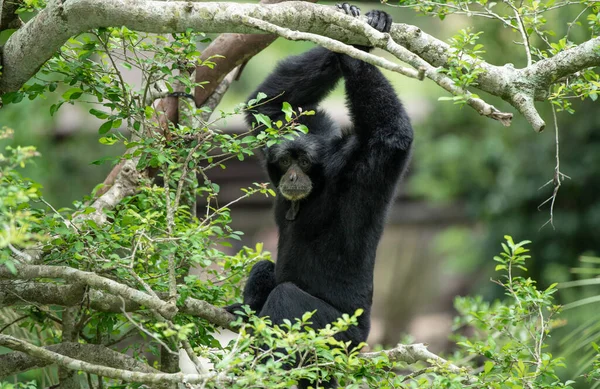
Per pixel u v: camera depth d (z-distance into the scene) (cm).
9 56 1083
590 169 2717
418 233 4031
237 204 3419
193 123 1229
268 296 1231
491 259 2895
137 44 1060
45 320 1185
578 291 2561
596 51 985
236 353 841
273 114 1355
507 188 2827
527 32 1148
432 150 3006
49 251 1048
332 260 1273
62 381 1095
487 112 838
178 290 1041
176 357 1145
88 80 1084
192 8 981
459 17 3328
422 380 958
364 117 1217
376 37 906
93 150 2856
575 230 2717
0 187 786
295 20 998
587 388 2080
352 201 1257
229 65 1406
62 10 1014
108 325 1101
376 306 4012
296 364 1116
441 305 3972
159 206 1065
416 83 4128
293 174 1279
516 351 1061
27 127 2347
